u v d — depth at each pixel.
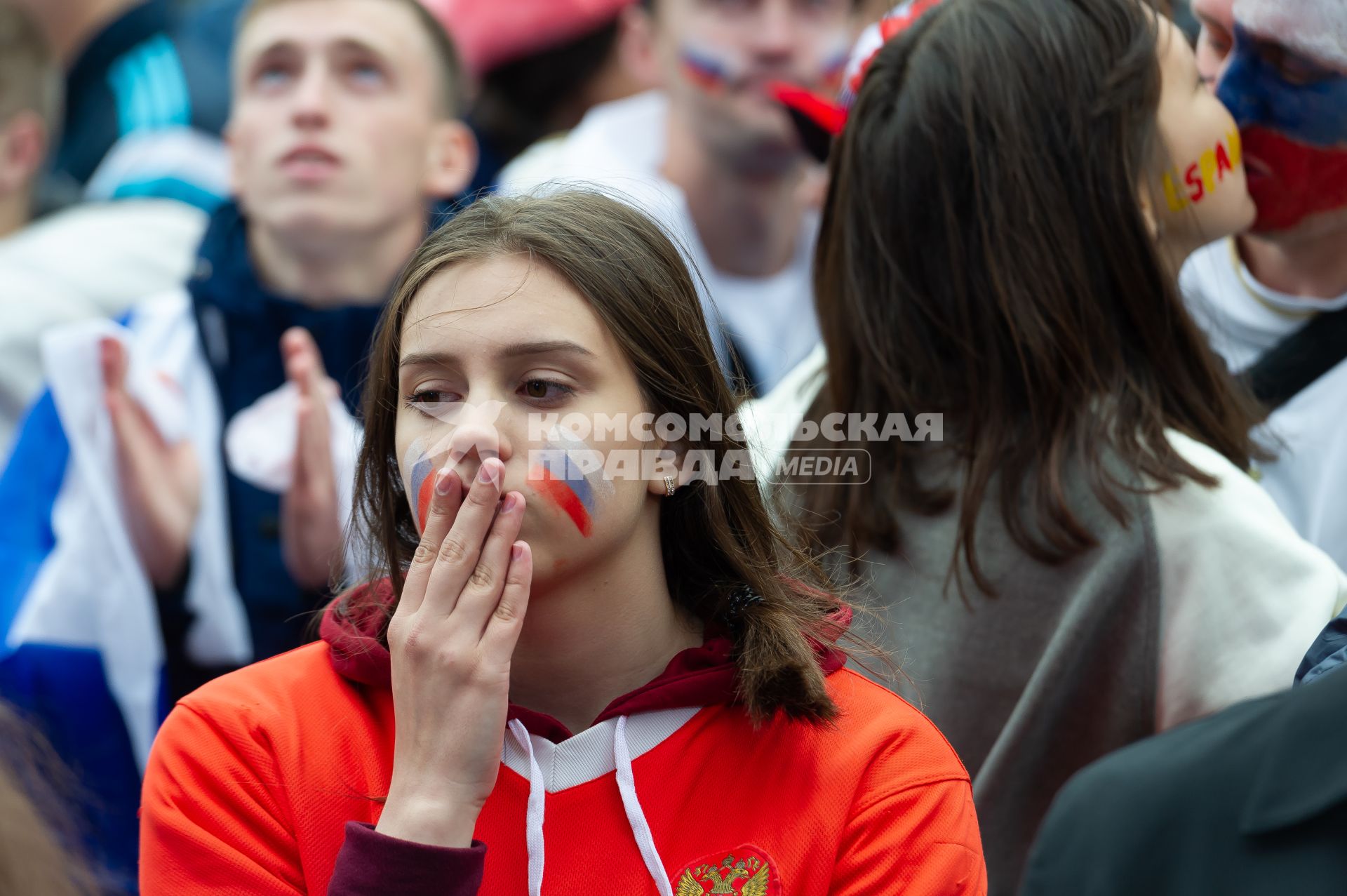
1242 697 7.06
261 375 11.88
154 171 16.50
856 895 5.81
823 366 9.56
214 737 6.02
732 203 14.95
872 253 8.50
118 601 10.52
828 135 12.13
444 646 5.55
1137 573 7.36
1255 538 7.27
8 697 10.17
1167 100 8.20
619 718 5.97
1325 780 4.45
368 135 12.50
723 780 5.98
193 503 11.08
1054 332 7.79
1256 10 8.45
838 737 6.08
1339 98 8.39
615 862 5.78
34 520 10.74
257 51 12.60
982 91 8.02
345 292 12.59
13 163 15.11
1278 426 9.05
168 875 5.84
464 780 5.48
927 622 7.92
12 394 12.45
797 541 7.21
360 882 5.32
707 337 6.30
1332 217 8.70
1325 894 4.40
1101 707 7.50
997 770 7.52
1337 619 6.50
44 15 19.36
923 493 8.14
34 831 5.23
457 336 5.74
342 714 6.07
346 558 7.84
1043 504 7.59
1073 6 8.07
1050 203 7.88
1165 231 8.35
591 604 5.95
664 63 15.15
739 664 6.09
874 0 14.69
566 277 5.83
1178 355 8.06
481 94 17.73
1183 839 4.64
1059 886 4.79
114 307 13.20
